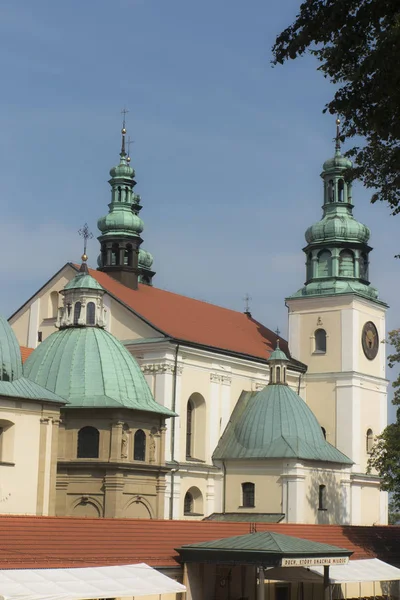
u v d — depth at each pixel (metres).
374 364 119.00
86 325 83.88
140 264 132.12
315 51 41.09
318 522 99.12
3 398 68.12
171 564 58.72
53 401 71.06
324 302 117.12
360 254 119.31
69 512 77.38
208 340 103.88
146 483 79.81
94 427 78.12
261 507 97.62
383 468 91.62
